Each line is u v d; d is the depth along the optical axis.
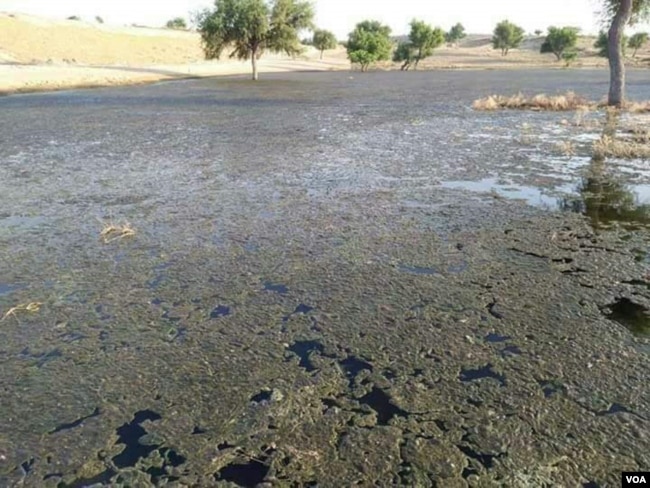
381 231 6.49
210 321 4.39
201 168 10.29
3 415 3.29
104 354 3.93
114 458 2.95
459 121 17.03
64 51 62.53
